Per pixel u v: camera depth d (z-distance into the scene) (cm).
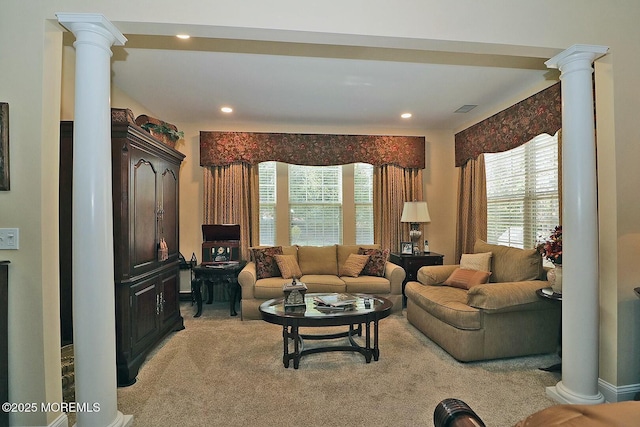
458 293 346
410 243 501
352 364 288
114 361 197
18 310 188
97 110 188
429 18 212
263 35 207
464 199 498
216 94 390
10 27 188
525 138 373
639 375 229
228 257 471
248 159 498
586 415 83
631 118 229
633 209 229
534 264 326
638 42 231
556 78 343
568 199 226
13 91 188
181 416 214
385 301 323
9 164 187
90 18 183
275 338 352
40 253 189
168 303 354
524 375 268
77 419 188
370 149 520
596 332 220
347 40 214
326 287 418
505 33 218
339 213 534
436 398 234
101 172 189
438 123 509
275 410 221
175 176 385
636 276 229
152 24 194
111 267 195
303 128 517
